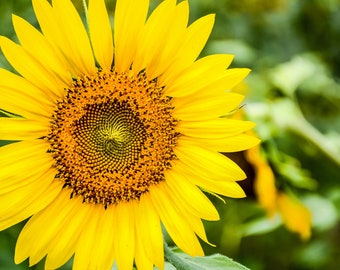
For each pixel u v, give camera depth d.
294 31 0.92
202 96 0.57
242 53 0.85
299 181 0.72
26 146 0.58
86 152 0.60
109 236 0.59
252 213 0.78
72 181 0.59
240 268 0.56
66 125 0.59
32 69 0.56
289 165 0.71
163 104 0.58
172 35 0.56
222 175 0.56
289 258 0.83
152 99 0.58
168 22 0.56
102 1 0.56
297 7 0.91
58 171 0.59
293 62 0.81
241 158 0.71
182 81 0.57
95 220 0.59
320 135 0.77
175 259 0.57
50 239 0.58
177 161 0.59
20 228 0.68
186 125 0.58
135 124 0.60
